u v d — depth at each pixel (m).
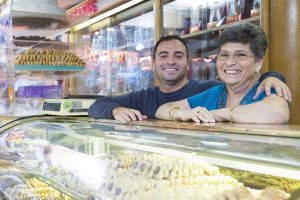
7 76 3.15
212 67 3.10
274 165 1.13
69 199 1.56
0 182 1.96
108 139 1.67
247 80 1.55
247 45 1.50
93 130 1.76
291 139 1.08
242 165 1.22
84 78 3.74
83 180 1.56
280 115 1.33
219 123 1.42
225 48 1.54
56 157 1.82
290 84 2.16
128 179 1.41
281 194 1.10
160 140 1.47
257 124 1.33
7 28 3.14
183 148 1.38
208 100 1.75
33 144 1.97
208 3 3.12
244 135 1.20
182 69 2.29
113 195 1.38
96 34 4.78
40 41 3.20
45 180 1.75
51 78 3.29
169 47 2.27
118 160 1.54
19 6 3.06
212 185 1.25
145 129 1.55
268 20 2.27
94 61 4.58
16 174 1.93
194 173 1.32
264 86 1.47
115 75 4.49
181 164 1.36
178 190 1.26
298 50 2.14
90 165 1.61
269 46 2.26
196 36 3.29
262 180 1.18
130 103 2.29
